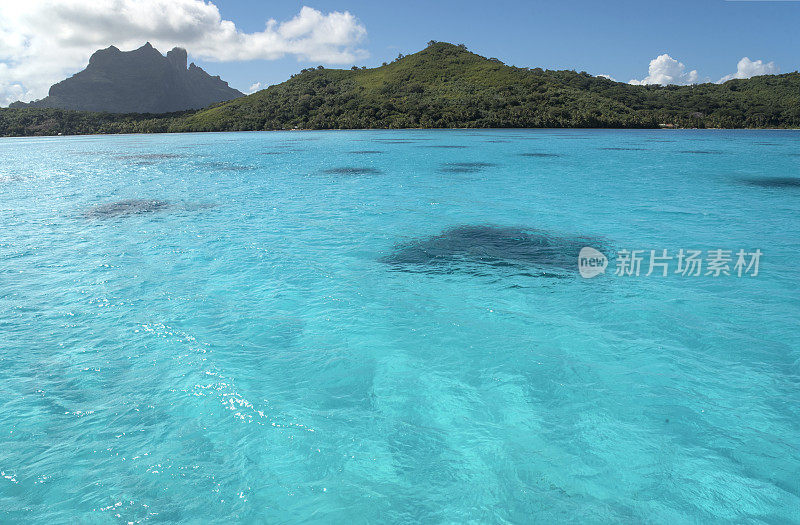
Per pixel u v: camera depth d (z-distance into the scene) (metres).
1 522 3.63
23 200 18.41
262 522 3.63
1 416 4.99
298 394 5.39
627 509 3.71
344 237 12.41
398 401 5.25
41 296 8.37
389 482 4.04
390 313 7.63
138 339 6.75
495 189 20.66
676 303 7.87
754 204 16.69
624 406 5.09
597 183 22.31
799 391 5.32
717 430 4.67
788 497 3.83
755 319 7.23
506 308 7.79
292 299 8.25
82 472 4.19
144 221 14.47
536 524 3.56
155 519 3.67
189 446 4.53
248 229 13.38
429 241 11.96
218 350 6.43
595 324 7.15
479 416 4.96
